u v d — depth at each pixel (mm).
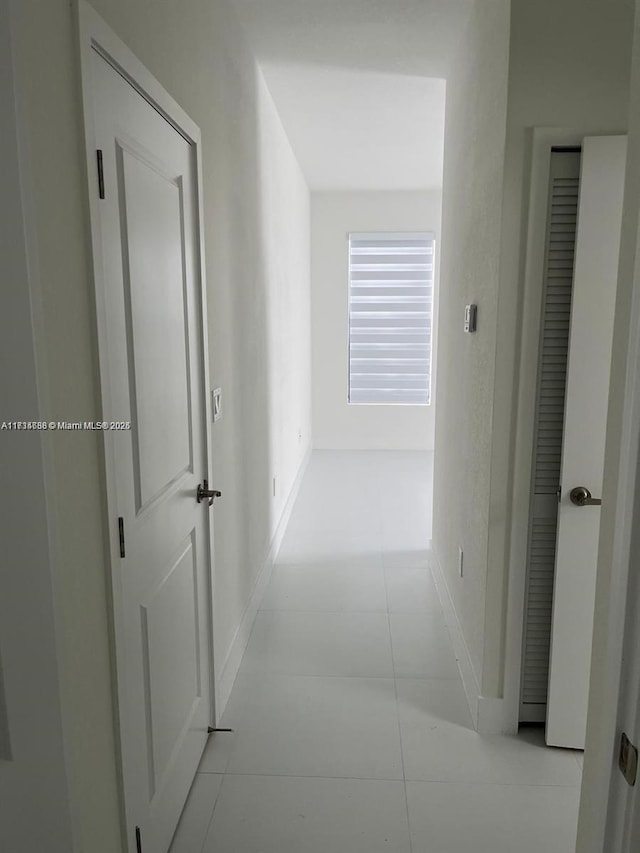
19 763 933
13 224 886
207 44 2084
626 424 758
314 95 3506
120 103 1305
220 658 2275
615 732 766
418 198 6164
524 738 2150
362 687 2443
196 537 1936
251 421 2955
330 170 5266
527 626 2141
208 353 2074
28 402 917
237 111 2586
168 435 1651
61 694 1008
